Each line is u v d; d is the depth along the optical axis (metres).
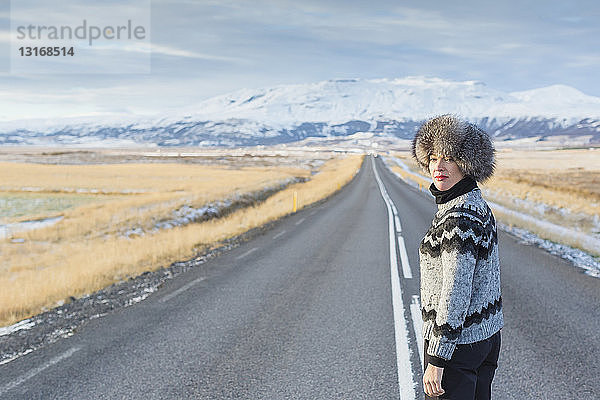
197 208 23.84
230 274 9.97
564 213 21.64
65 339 6.11
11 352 5.70
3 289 9.18
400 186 43.53
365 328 6.45
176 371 5.05
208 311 7.28
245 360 5.35
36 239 19.02
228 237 15.47
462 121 2.29
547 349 5.62
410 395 4.49
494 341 2.37
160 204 25.95
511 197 30.33
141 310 7.39
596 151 193.00
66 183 49.50
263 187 37.53
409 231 16.34
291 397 4.45
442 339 2.17
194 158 146.62
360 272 10.07
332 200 29.59
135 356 5.47
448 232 2.19
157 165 96.81
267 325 6.59
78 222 21.61
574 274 9.72
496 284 2.33
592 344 5.77
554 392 4.53
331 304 7.64
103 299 8.16
